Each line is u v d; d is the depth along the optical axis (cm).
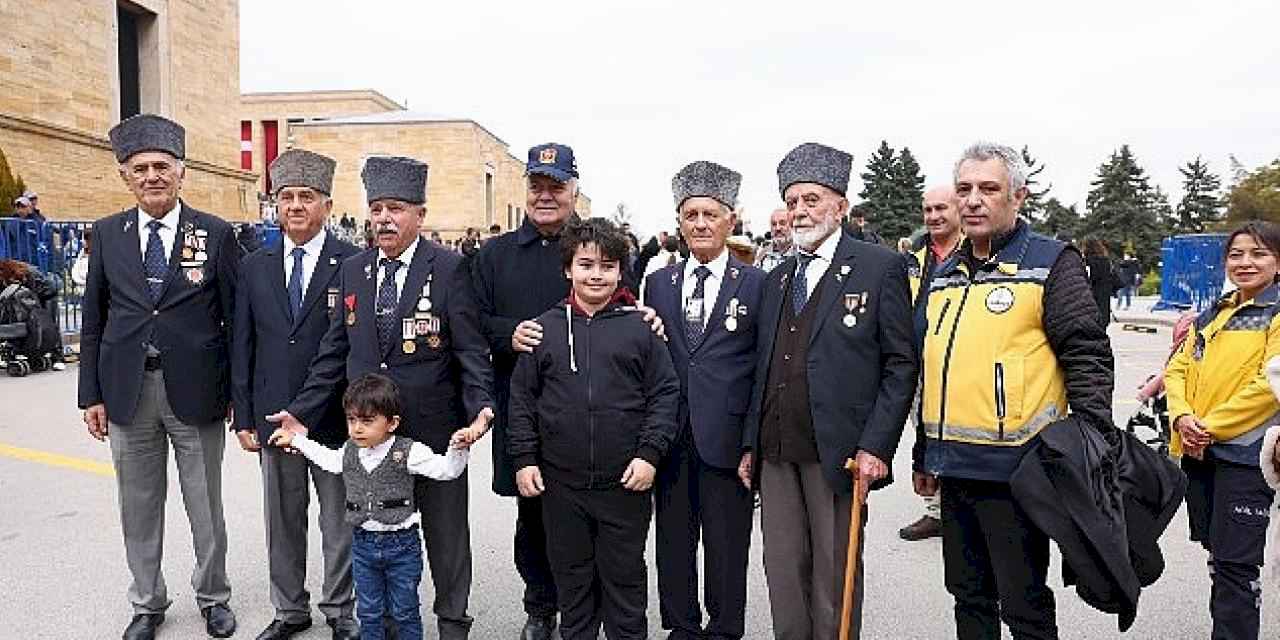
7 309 1210
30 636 449
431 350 412
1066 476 310
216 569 457
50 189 2084
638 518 399
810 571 396
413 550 402
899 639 449
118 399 433
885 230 3456
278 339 435
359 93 4978
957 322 343
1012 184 338
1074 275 326
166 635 452
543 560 445
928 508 598
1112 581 313
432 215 4303
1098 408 317
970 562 355
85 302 445
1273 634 367
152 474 450
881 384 371
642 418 396
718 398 409
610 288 399
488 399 408
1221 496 393
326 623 464
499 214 4994
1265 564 362
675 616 426
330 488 439
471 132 4284
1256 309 405
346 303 421
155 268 438
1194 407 415
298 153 439
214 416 445
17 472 743
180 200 456
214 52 2827
